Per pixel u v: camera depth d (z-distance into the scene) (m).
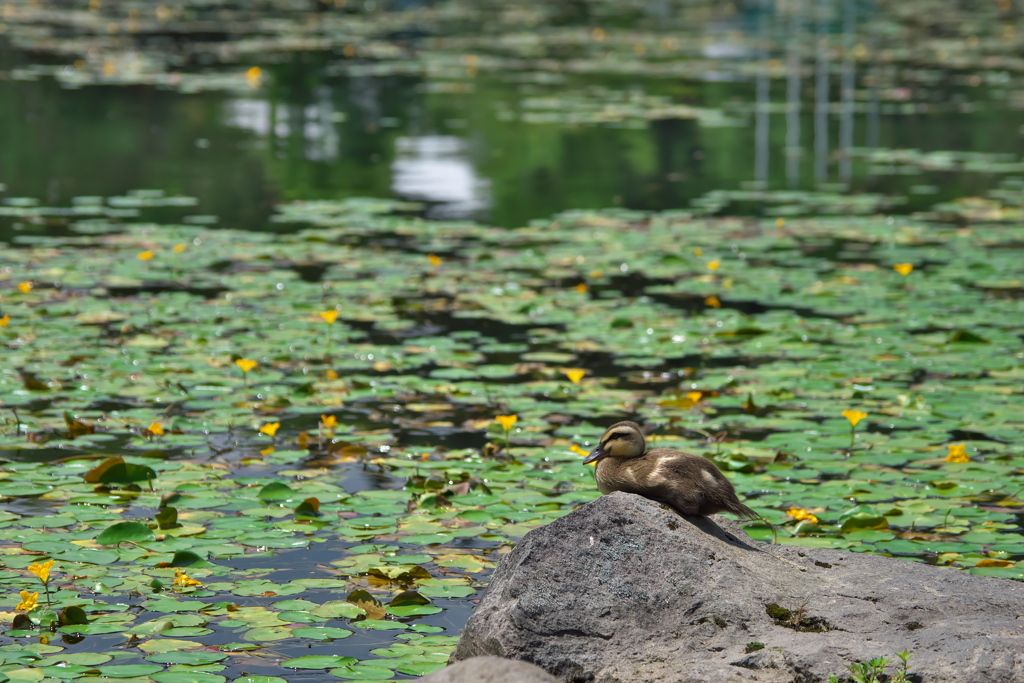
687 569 6.14
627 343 12.71
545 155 23.47
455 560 7.80
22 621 6.81
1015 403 10.84
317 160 22.30
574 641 5.93
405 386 11.27
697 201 20.09
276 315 13.45
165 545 7.88
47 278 14.45
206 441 9.87
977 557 7.88
